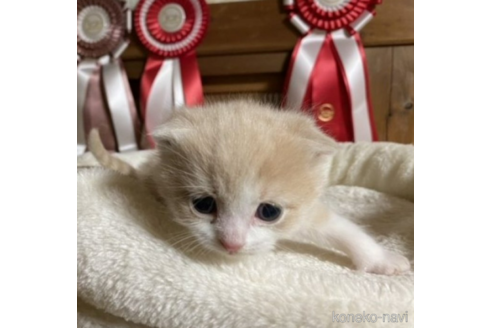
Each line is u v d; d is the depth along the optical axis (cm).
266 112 35
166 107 61
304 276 31
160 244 31
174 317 26
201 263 31
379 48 61
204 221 31
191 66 65
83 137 66
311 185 32
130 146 67
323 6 60
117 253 29
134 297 27
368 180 50
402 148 49
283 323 25
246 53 64
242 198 29
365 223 43
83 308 30
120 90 66
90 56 66
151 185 37
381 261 35
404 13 59
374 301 28
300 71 61
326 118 61
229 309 26
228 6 63
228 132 30
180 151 31
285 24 62
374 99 62
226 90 65
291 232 33
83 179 37
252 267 31
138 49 66
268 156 29
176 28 64
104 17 66
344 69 60
